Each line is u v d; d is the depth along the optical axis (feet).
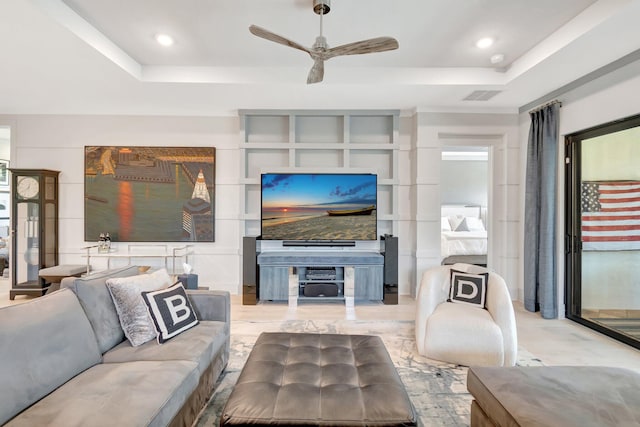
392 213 15.64
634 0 7.25
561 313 12.61
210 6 8.38
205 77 12.04
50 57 9.98
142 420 4.28
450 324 8.75
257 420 4.46
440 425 6.28
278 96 13.57
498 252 15.43
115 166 15.61
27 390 4.53
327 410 4.61
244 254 14.16
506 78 12.09
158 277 7.97
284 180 15.20
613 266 10.90
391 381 5.31
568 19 8.97
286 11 8.60
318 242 15.49
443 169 25.84
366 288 14.23
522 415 4.44
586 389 5.01
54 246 15.58
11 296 14.49
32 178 14.89
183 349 6.43
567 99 12.19
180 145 15.87
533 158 13.53
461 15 8.76
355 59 11.46
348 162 15.51
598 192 11.47
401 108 15.20
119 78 11.61
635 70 9.64
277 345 6.69
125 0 8.12
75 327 5.69
